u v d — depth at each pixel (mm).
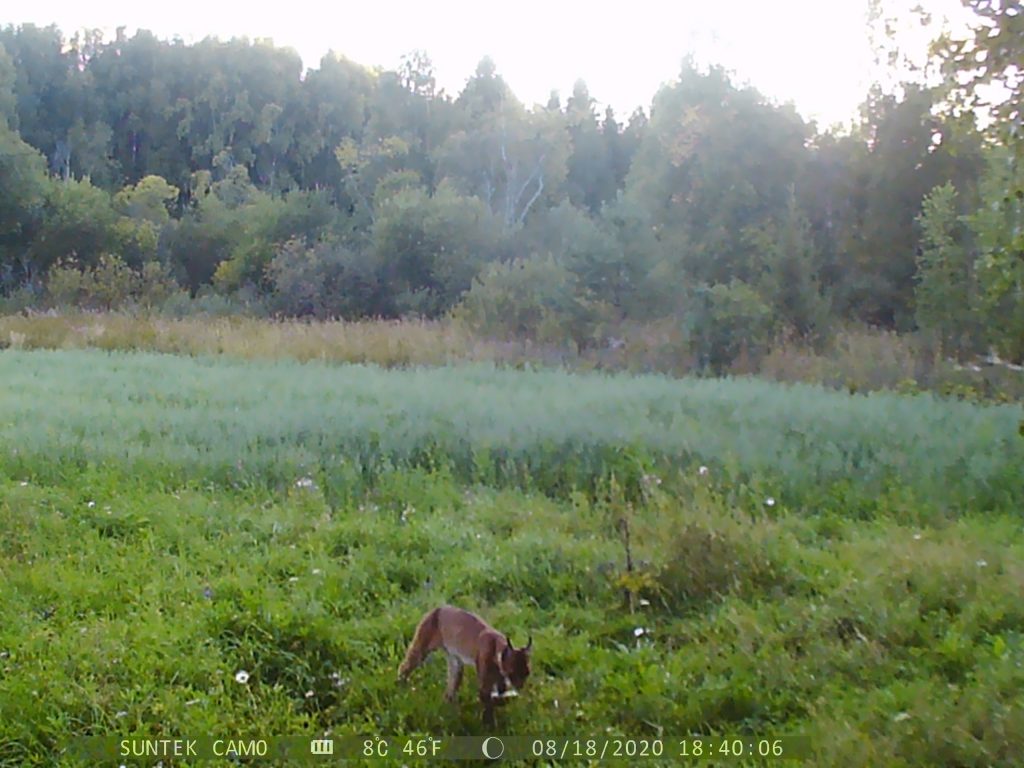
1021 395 12734
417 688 5684
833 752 4961
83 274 31922
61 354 18250
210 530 8203
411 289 29641
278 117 72562
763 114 27891
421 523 8328
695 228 27812
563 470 9961
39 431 10516
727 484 9320
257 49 73312
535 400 12523
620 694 5641
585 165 55500
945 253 18219
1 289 33594
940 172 25344
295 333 20906
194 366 16672
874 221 26109
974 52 5715
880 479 9609
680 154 28812
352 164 53094
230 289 35531
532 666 5836
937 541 8078
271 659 5977
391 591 7047
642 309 20438
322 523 8312
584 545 7742
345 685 5758
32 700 5398
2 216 35031
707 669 5918
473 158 48438
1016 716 5066
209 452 10141
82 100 69000
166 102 71562
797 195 27547
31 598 6727
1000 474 9602
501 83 60875
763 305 18609
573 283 20359
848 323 22938
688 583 7039
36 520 8227
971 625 6285
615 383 14656
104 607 6656
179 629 6164
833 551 7832
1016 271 6711
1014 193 6070
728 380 15461
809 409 12172
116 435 10695
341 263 29828
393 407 11945
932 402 13031
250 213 39625
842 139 27656
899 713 5289
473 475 9875
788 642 6242
